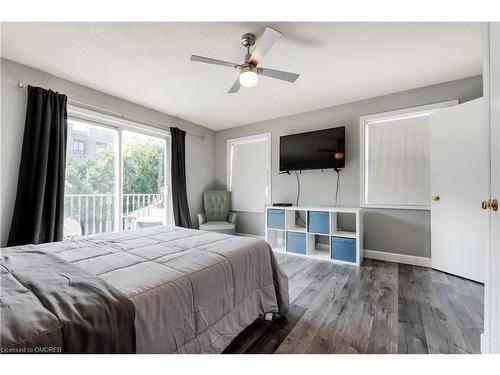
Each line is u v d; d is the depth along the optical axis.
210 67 2.44
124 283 1.01
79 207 3.23
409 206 3.03
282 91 3.04
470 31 1.87
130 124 3.37
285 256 3.44
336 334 1.57
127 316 0.86
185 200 4.14
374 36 1.94
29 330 0.68
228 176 4.78
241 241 1.79
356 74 2.59
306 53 2.19
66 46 2.07
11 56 2.23
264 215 4.32
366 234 3.31
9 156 2.29
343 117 3.49
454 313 1.83
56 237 2.50
